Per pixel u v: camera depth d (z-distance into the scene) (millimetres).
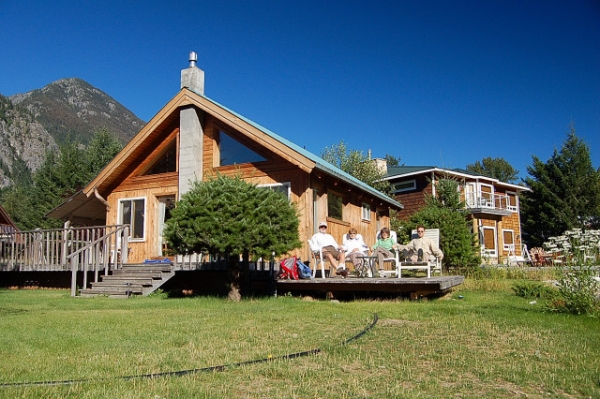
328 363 4820
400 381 4293
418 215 19609
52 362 4852
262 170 14953
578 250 8406
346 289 10883
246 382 4215
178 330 6617
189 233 10133
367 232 19734
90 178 36844
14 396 3758
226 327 6832
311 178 14461
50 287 16500
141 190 17000
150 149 17094
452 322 7164
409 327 6801
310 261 13875
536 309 8625
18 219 43000
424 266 11805
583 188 38594
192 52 17172
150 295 12289
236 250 10000
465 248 18109
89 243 13344
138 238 16734
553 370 4688
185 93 15844
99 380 4180
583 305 8023
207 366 4707
